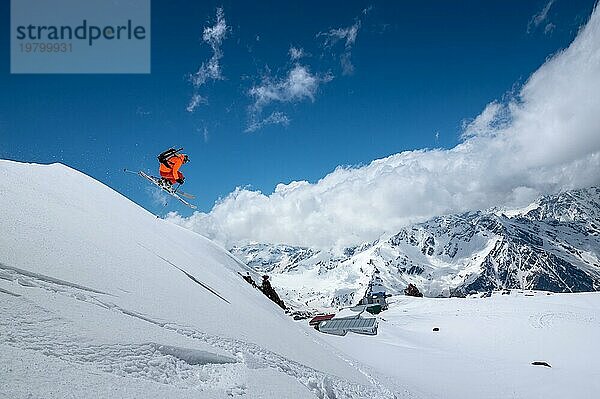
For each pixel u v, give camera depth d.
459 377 27.06
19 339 5.25
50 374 4.95
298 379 10.36
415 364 29.12
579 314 54.81
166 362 6.93
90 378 5.35
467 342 46.88
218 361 8.09
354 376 15.83
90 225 11.97
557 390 26.03
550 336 46.59
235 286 21.41
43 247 8.27
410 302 79.75
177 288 11.58
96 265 9.12
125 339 6.73
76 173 19.02
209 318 10.63
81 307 6.96
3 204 9.32
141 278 10.29
